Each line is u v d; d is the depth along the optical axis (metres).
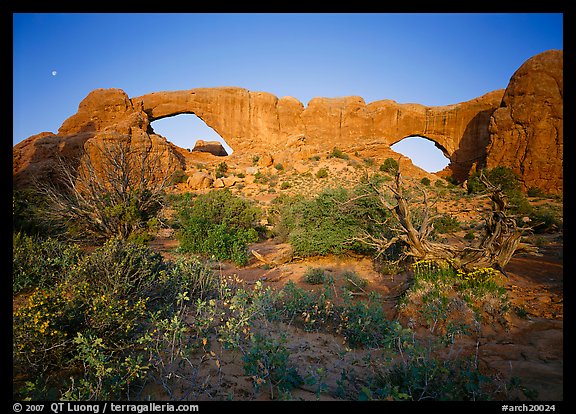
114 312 4.00
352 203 10.67
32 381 3.45
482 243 7.09
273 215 23.52
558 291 6.36
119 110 55.06
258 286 5.53
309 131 69.00
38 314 3.48
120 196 13.16
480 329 4.94
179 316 5.16
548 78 37.91
